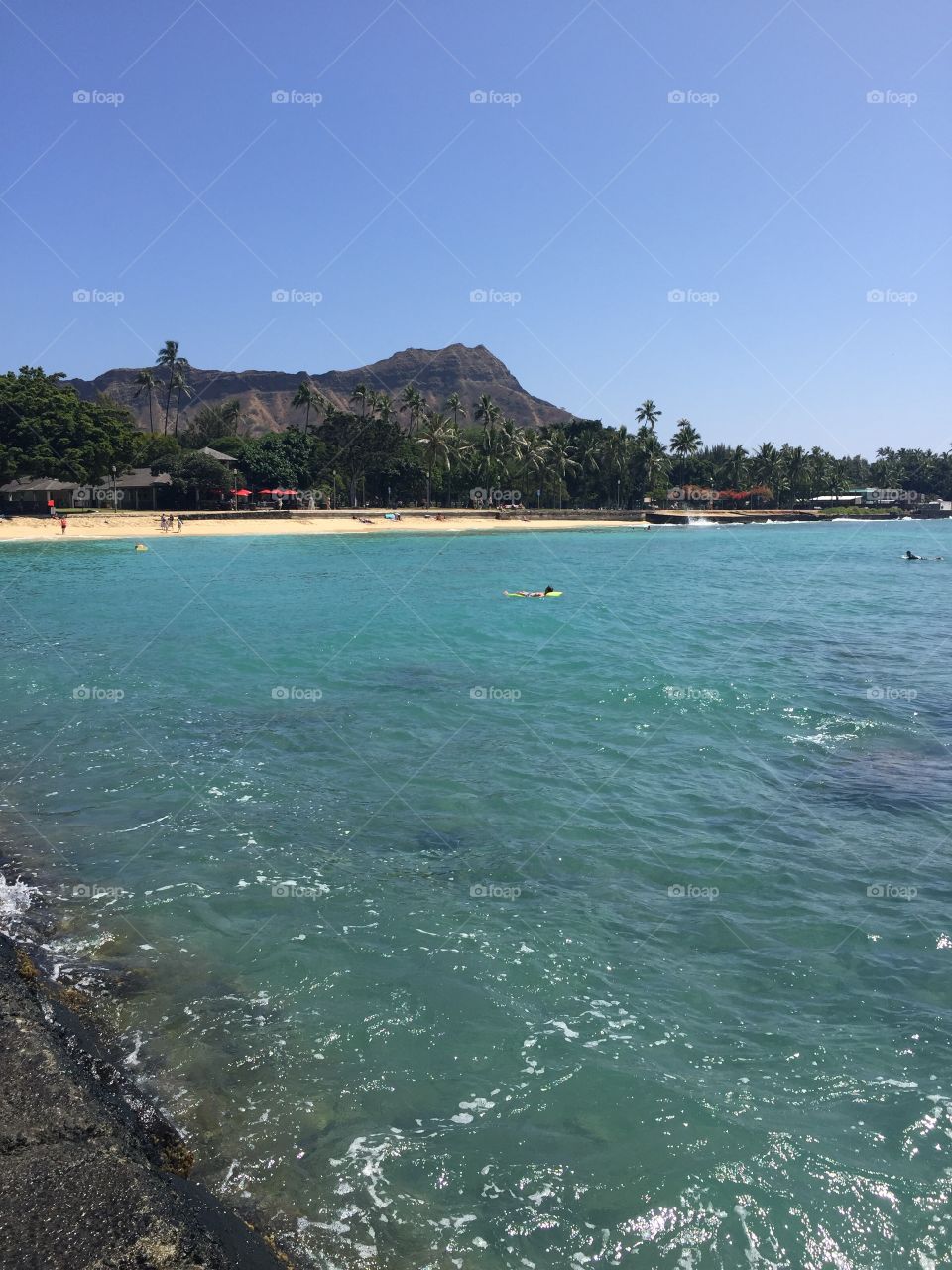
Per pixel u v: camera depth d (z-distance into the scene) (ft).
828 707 53.52
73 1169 14.47
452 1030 21.20
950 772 41.32
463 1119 18.08
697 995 22.86
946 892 28.94
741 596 129.80
